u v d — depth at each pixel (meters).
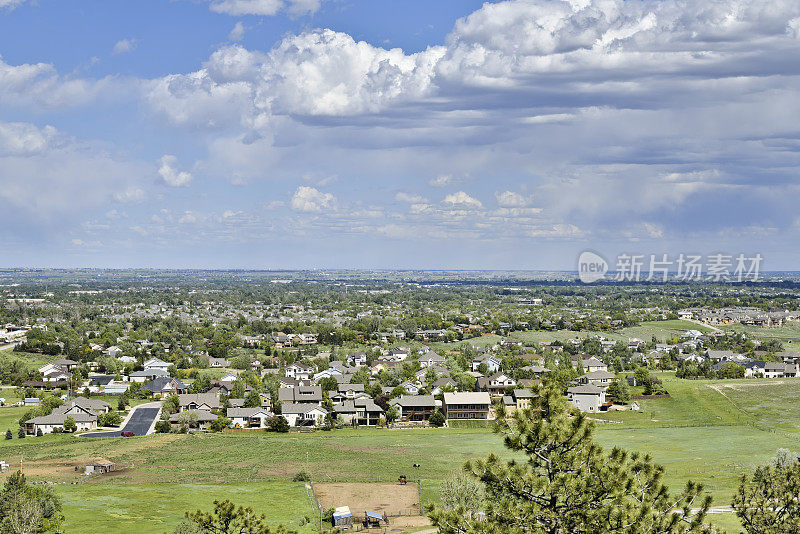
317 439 138.25
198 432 148.50
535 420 31.12
